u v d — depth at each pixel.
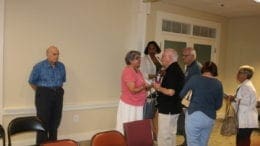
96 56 4.94
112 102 5.20
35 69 3.85
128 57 3.55
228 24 7.27
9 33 3.98
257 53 6.80
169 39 5.96
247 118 3.62
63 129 4.63
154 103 3.97
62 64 4.09
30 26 4.16
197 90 3.07
